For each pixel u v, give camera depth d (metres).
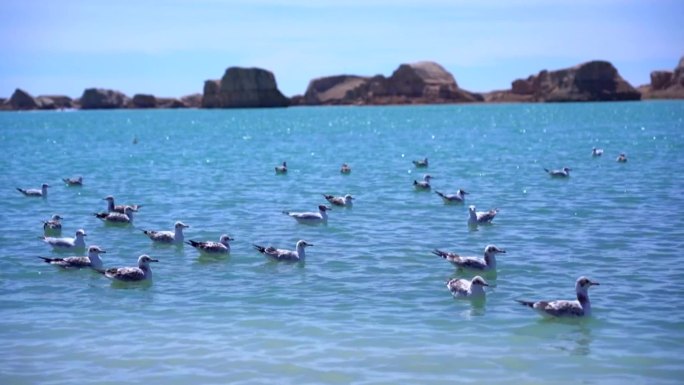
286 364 19.02
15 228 37.22
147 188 51.91
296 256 29.11
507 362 19.03
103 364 19.17
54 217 35.84
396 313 22.78
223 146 96.88
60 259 28.16
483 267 26.77
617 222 35.59
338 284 25.98
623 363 18.86
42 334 21.27
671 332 20.77
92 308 23.62
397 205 42.91
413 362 19.05
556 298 24.00
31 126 174.75
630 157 68.94
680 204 40.12
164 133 134.75
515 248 30.91
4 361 19.38
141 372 18.69
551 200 43.25
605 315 22.28
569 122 150.38
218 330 21.44
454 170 61.81
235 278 27.08
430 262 28.86
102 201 46.31
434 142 99.19
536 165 64.25
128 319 22.50
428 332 21.11
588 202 41.94
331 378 18.20
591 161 66.38
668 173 54.69
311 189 50.41
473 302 23.78
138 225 37.81
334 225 36.78
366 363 19.03
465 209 41.09
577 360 19.09
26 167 69.69
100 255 31.16
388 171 61.97
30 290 25.73
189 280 26.94
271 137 117.88
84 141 112.19
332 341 20.48
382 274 27.22
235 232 35.38
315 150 87.69
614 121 149.50
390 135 118.88
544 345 20.09
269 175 59.53
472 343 20.30
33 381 18.23
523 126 139.62
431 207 41.97
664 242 30.98
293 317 22.45
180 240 32.84
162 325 21.94
